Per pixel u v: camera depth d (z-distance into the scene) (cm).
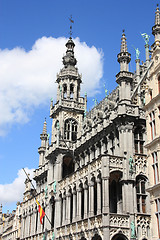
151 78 3462
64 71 5747
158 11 4053
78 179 4306
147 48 4606
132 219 3469
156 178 3108
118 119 3906
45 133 6694
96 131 4541
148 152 3284
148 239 3481
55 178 5028
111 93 4841
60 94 5475
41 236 5131
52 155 5259
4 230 10175
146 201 3675
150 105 3375
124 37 4272
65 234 4284
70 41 6081
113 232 3384
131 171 3662
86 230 3753
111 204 3909
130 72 4119
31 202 6000
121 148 3816
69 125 5400
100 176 3806
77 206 4197
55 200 4891
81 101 5594
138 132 3953
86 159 4778
